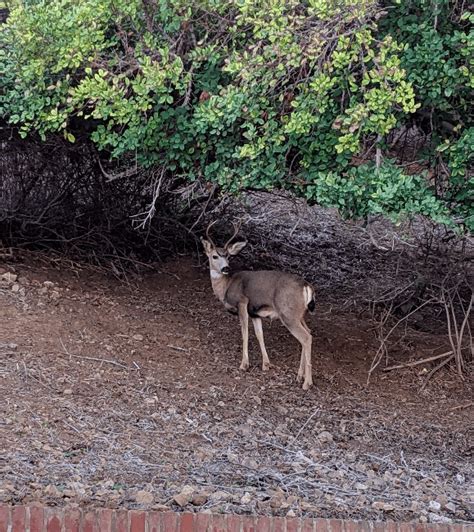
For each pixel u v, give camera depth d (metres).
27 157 14.09
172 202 15.22
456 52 9.77
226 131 10.41
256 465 8.89
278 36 9.39
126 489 7.80
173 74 10.06
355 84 9.80
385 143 10.23
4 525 6.56
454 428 11.15
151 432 9.45
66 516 6.65
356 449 10.02
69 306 12.43
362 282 15.70
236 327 13.38
